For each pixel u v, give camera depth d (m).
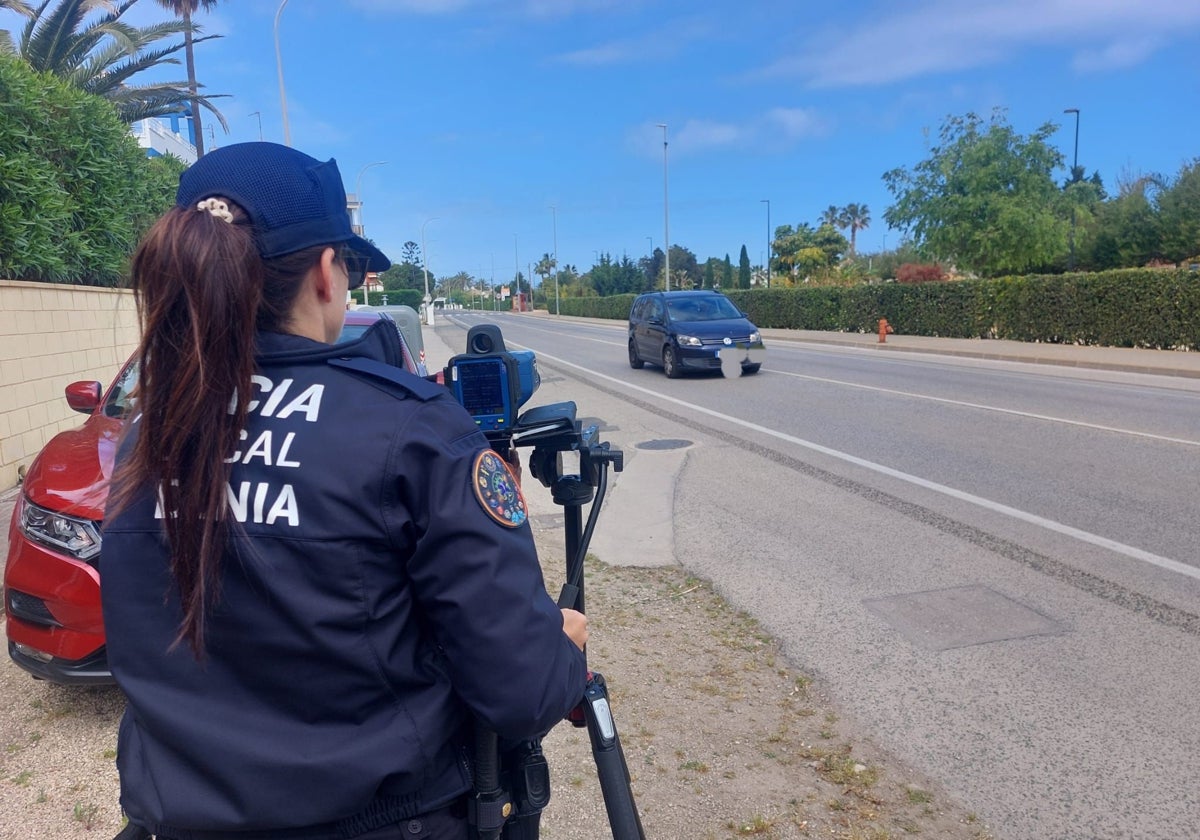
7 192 8.37
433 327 53.25
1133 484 7.40
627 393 14.78
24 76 8.94
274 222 1.31
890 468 8.27
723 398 13.66
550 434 1.88
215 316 1.21
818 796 3.17
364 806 1.27
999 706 3.78
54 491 3.61
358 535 1.23
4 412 7.86
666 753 3.46
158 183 12.63
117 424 4.27
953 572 5.41
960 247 29.06
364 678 1.26
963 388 14.18
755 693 3.96
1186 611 4.72
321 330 1.42
